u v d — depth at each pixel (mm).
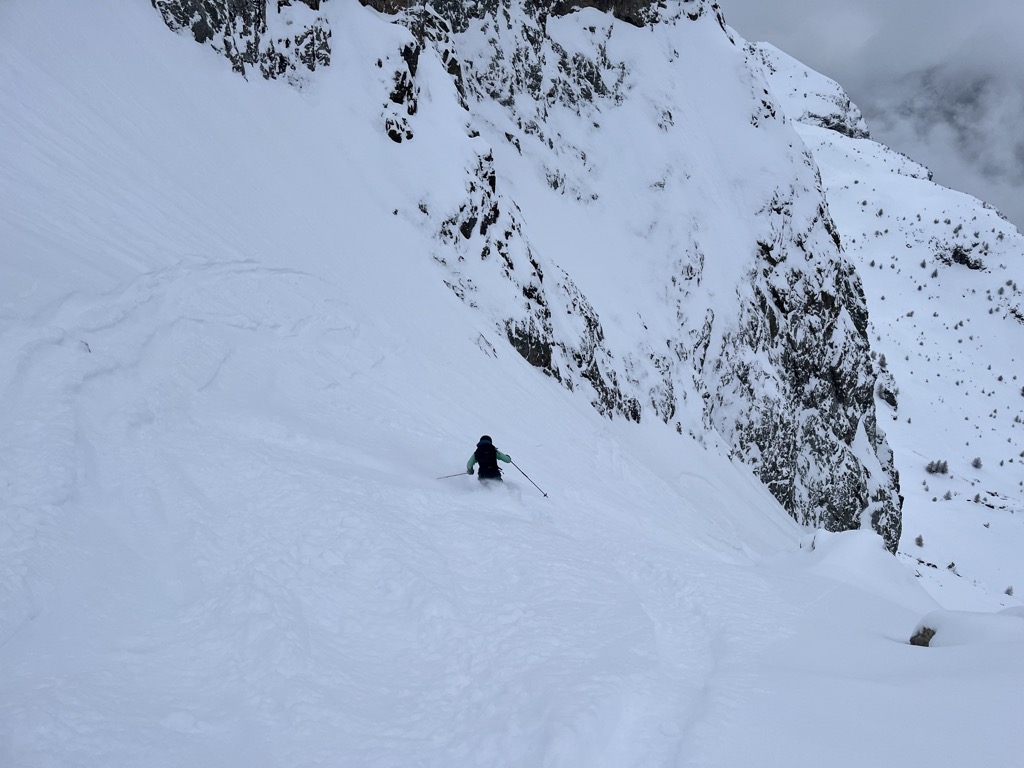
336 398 12234
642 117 39219
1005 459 90125
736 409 36250
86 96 15555
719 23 46500
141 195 14391
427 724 4320
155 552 5816
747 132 41938
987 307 139875
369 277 19141
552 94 37438
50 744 3578
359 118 23641
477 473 10055
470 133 27344
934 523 64688
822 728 4055
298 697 4324
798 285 40500
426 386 15812
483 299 23422
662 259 35688
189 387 9609
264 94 21781
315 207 19859
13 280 8992
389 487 8281
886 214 166625
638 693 4625
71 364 8031
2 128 12875
